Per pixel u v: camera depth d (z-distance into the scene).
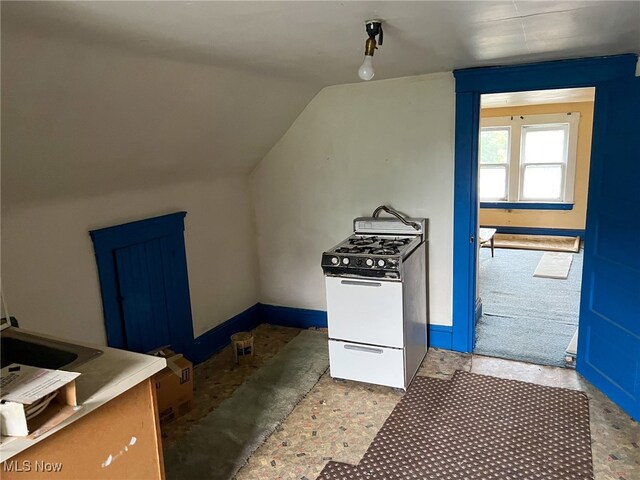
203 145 3.02
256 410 2.83
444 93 3.21
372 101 3.44
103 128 2.21
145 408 1.55
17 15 1.41
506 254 6.34
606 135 2.71
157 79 2.21
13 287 2.27
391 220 3.43
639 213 2.47
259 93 2.98
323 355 3.53
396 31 1.94
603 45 2.39
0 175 2.01
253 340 3.66
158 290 3.09
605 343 2.84
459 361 3.38
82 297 2.62
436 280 3.52
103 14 1.48
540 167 6.87
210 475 2.29
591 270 2.93
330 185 3.72
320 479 2.25
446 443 2.47
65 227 2.49
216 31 1.78
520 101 5.92
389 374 2.96
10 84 1.67
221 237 3.68
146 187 2.95
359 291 2.91
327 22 1.75
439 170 3.34
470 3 1.57
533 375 3.13
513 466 2.27
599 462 2.28
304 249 3.95
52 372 1.29
